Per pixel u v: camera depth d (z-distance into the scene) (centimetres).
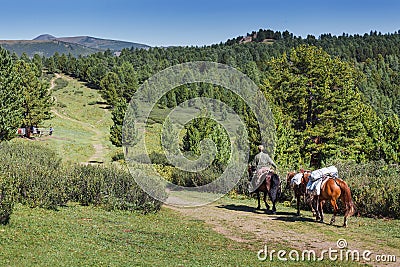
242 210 1862
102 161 4334
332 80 4106
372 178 1934
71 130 7156
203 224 1505
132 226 1363
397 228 1455
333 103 4025
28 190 1506
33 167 1717
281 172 2381
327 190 1512
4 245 980
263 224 1523
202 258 1052
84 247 1048
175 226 1438
